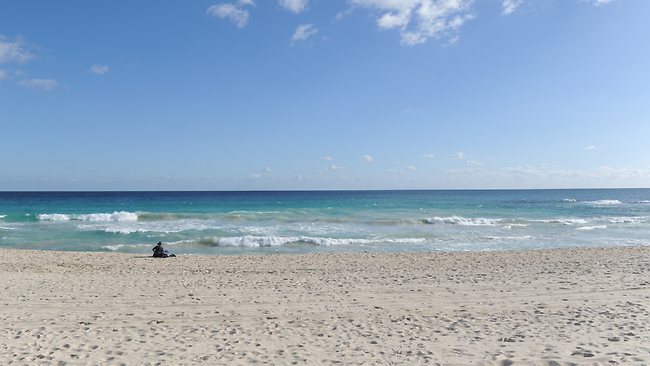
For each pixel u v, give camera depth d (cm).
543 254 1908
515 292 1119
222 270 1505
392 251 2236
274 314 925
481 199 8844
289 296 1087
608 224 3541
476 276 1353
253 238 2448
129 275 1398
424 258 1811
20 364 623
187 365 627
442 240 2614
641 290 1123
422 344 717
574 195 12606
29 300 1021
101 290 1145
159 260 1764
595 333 754
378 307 981
